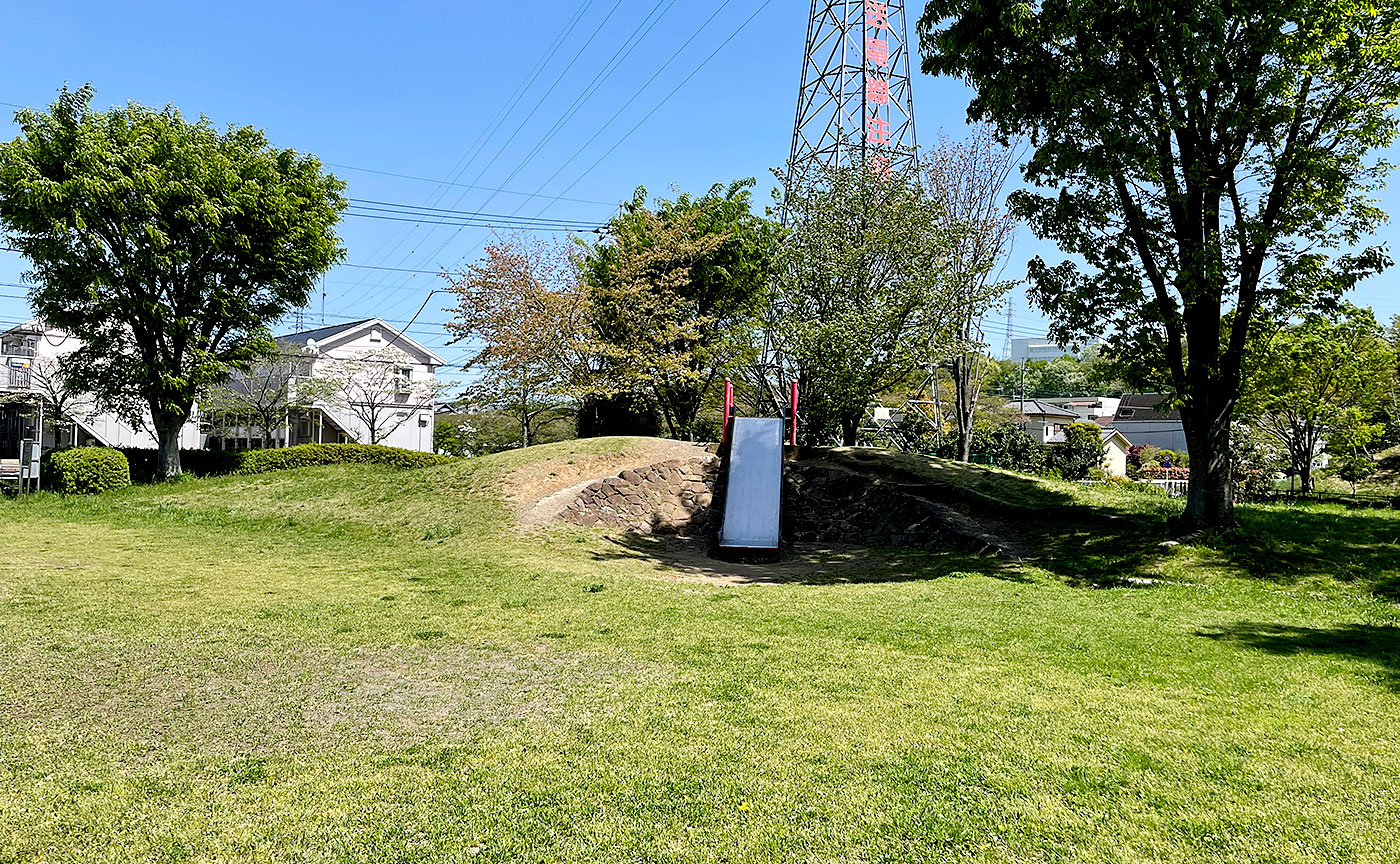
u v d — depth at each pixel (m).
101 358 20.55
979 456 26.28
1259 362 12.17
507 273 22.28
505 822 3.27
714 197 25.84
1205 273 10.20
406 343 38.16
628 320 21.97
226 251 19.05
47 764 3.73
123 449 20.33
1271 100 10.34
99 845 3.04
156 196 17.75
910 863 3.00
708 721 4.50
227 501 16.02
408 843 3.09
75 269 17.61
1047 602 8.50
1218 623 7.42
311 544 12.34
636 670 5.55
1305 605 8.41
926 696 5.00
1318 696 5.12
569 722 4.47
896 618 7.48
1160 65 10.11
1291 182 10.17
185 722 4.37
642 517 15.31
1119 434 42.75
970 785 3.67
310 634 6.40
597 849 3.07
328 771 3.75
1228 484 11.02
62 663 5.36
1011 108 11.20
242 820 3.25
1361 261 10.30
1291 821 3.35
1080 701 4.95
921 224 20.12
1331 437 20.41
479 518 13.62
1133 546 11.23
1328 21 9.70
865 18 26.36
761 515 13.69
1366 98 10.12
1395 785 3.72
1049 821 3.33
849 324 19.25
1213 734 4.37
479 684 5.18
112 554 10.67
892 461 16.62
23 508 15.73
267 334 20.28
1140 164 10.27
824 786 3.64
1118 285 10.87
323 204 20.25
